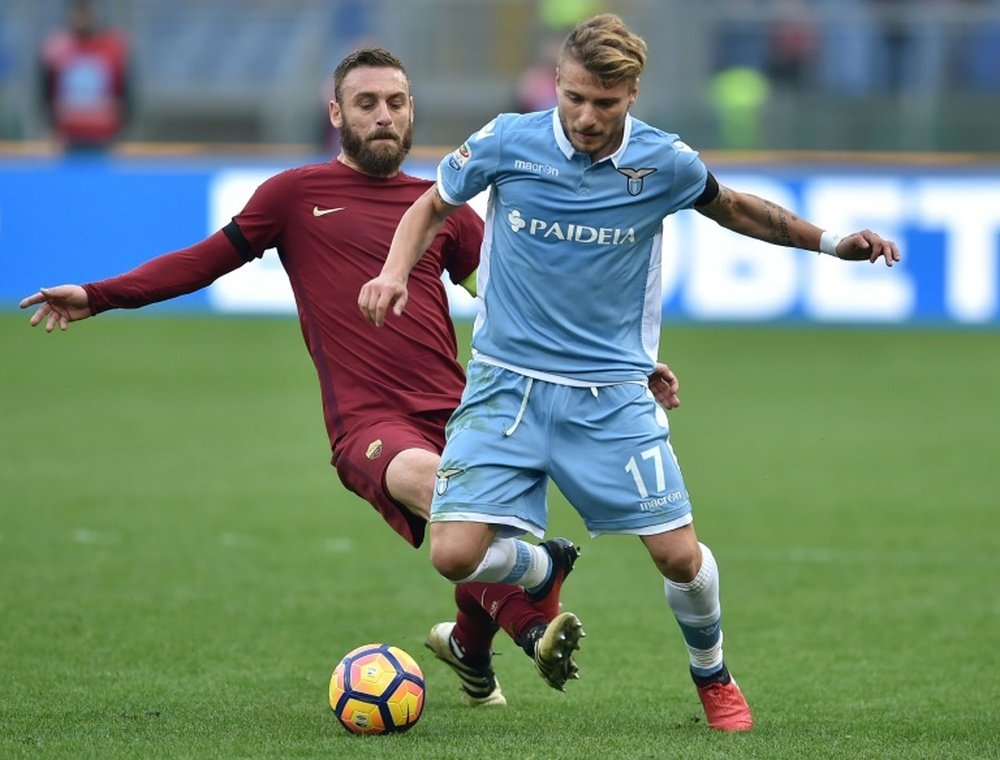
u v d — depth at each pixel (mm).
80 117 67375
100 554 31266
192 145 69000
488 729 19188
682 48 74312
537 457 18641
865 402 52781
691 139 68375
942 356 61312
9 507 35812
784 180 64250
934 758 17469
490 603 19562
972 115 67500
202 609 26969
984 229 64000
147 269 20812
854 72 74000
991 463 43094
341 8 76188
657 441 18625
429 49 74812
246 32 76188
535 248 18438
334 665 23312
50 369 57969
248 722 19328
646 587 29812
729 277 64688
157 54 75938
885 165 64125
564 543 20266
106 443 44562
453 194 18531
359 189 21344
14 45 72562
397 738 18281
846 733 19047
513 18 74375
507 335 18656
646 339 19062
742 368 58812
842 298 64562
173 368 58531
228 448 44281
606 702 21375
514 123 18484
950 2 78125
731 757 17219
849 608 27844
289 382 56125
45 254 63688
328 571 30438
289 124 72938
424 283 21297
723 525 35344
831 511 36906
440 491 18672
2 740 18047
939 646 25047
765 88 73812
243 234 21156
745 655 24453
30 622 25578
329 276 21094
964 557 32188
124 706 20297
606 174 18234
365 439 20344
